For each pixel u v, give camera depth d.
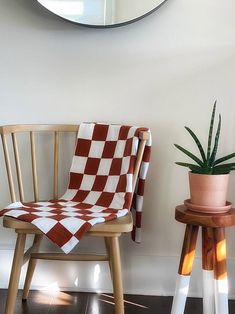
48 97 1.61
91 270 1.64
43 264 1.66
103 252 1.64
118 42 1.57
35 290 1.65
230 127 1.55
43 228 1.17
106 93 1.59
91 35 1.58
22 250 1.23
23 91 1.62
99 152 1.51
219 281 1.29
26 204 1.41
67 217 1.23
